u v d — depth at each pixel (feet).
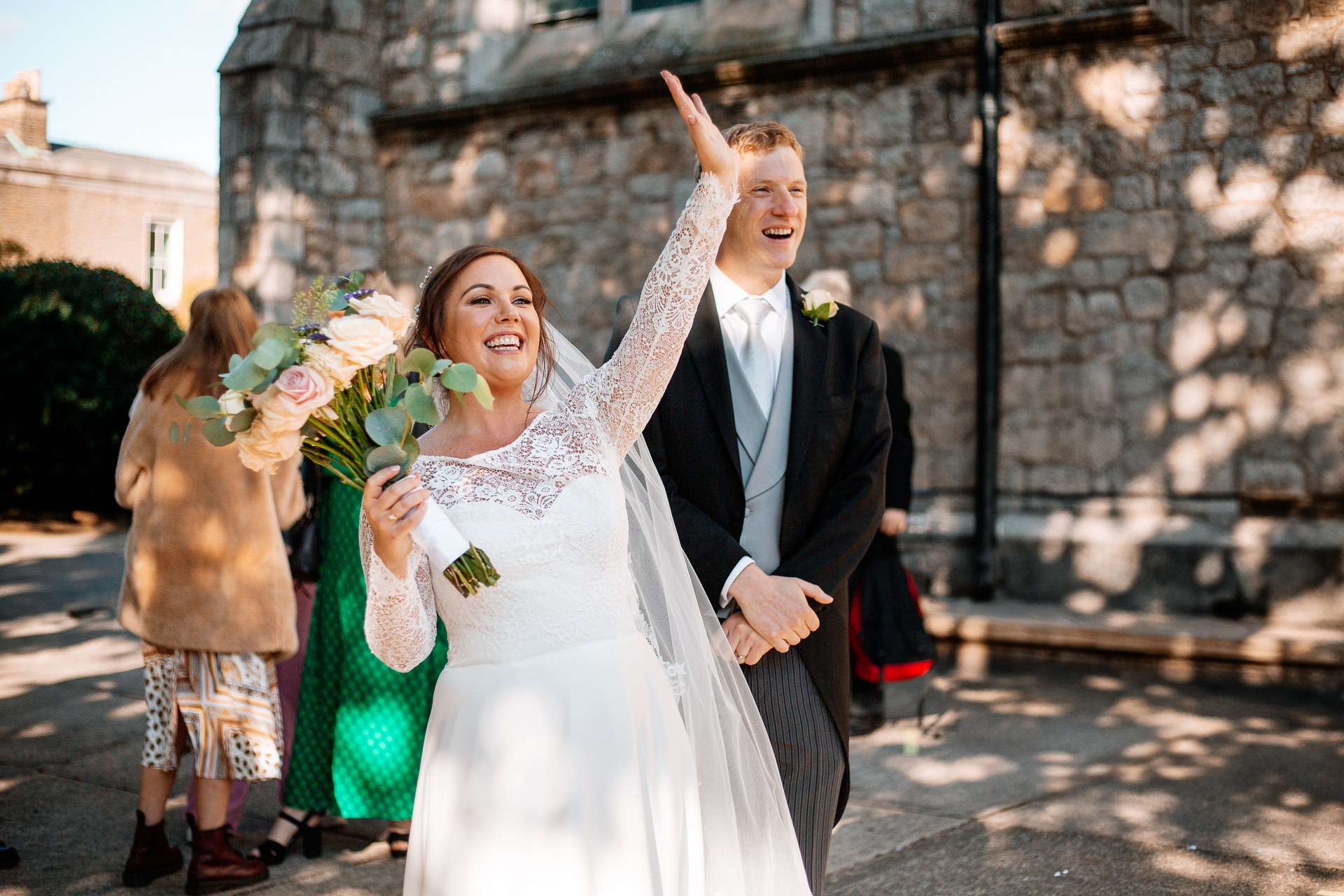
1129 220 22.12
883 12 24.07
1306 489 20.88
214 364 10.98
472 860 6.00
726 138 8.25
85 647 21.50
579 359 7.95
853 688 15.90
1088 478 22.58
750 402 8.06
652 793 6.45
